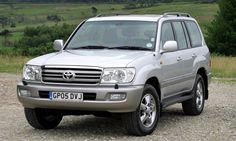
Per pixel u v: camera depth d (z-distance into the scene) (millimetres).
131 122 8648
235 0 62906
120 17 10281
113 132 9242
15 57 35406
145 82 8672
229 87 18156
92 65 8469
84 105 8414
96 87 8398
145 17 10156
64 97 8484
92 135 8961
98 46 9711
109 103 8328
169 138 8703
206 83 11789
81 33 10203
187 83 10648
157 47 9500
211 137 8812
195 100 11102
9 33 105625
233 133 9172
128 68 8484
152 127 9039
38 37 68875
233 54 62219
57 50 10086
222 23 63156
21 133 9141
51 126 9625
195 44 11383
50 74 8648
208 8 143375
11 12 188250
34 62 8961
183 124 10133
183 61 10359
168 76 9680
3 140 8531
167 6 157125
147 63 8938
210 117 11023
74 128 9664
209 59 11898
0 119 10641
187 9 142750
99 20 10344
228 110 12078
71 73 8484
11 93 15367
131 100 8383
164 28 10070
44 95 8672
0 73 24641
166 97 9703
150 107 9008
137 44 9570
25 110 9250
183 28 10945
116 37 9797
